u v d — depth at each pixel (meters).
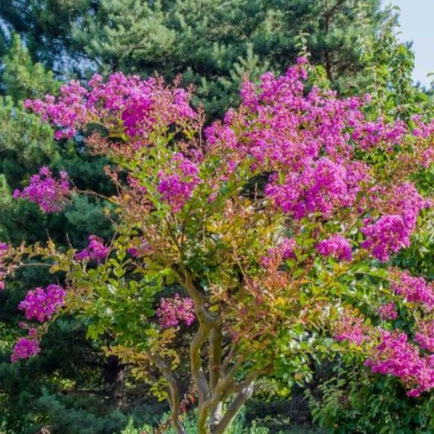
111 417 12.59
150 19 15.07
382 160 5.76
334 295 4.89
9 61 14.77
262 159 4.35
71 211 12.81
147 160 4.48
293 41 14.73
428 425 6.51
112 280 4.81
